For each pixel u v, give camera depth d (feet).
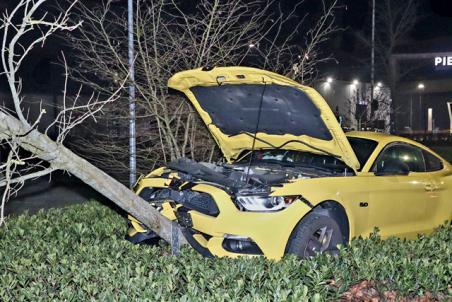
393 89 118.42
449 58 141.28
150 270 16.70
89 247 18.72
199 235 19.10
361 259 16.57
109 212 27.37
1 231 22.03
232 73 19.34
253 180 19.25
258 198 18.12
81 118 16.61
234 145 24.12
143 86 28.37
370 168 21.17
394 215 21.42
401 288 15.20
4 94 60.18
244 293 14.53
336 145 20.27
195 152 30.12
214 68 19.62
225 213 18.06
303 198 18.51
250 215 17.90
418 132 142.10
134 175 27.53
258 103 20.80
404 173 22.12
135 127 28.40
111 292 14.16
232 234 17.93
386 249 18.01
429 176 23.00
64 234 21.04
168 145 28.63
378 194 20.77
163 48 28.40
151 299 13.52
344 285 15.02
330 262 16.35
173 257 17.46
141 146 31.01
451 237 20.57
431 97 152.05
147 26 28.25
